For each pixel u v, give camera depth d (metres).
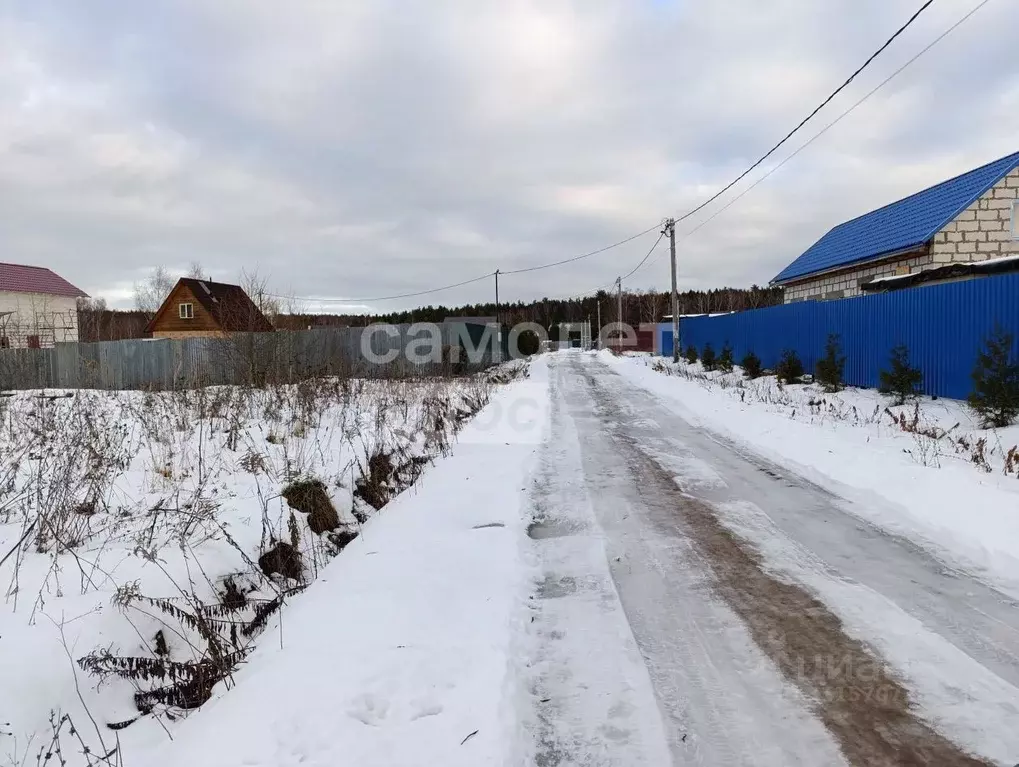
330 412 10.98
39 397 9.70
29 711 2.56
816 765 2.45
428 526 5.45
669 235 27.92
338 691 2.86
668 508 6.02
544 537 5.30
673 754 2.55
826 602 3.89
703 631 3.56
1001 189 14.05
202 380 13.54
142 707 2.94
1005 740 2.56
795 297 22.69
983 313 9.88
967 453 7.33
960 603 3.85
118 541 4.48
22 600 3.39
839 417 10.35
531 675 3.17
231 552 4.44
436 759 2.44
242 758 2.43
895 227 16.94
